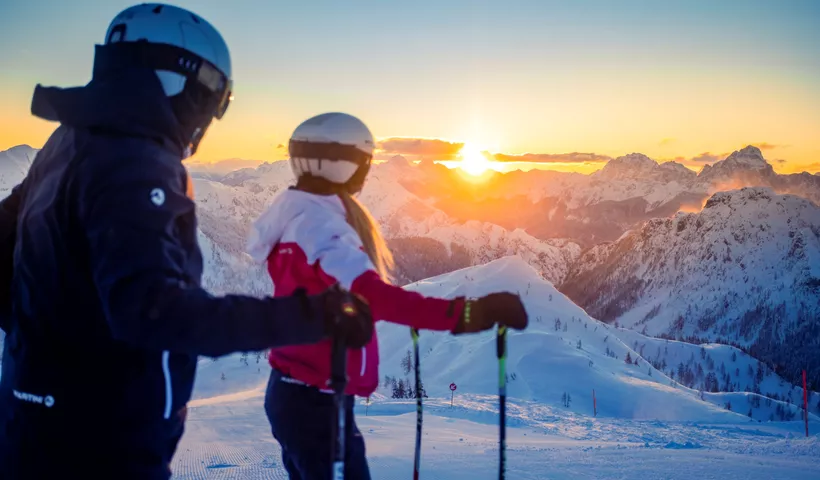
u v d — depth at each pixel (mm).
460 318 2023
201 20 1976
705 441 17141
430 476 7539
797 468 8422
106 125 1669
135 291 1487
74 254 1668
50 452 1693
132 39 1817
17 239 1856
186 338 1499
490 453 10016
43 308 1717
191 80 1868
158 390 1772
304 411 2541
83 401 1696
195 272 1764
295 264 2348
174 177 1712
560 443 16016
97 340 1698
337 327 1640
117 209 1558
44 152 1957
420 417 2510
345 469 2576
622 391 142625
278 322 1592
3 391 1867
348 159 2490
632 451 11039
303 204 2420
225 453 10125
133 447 1730
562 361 158625
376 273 2180
